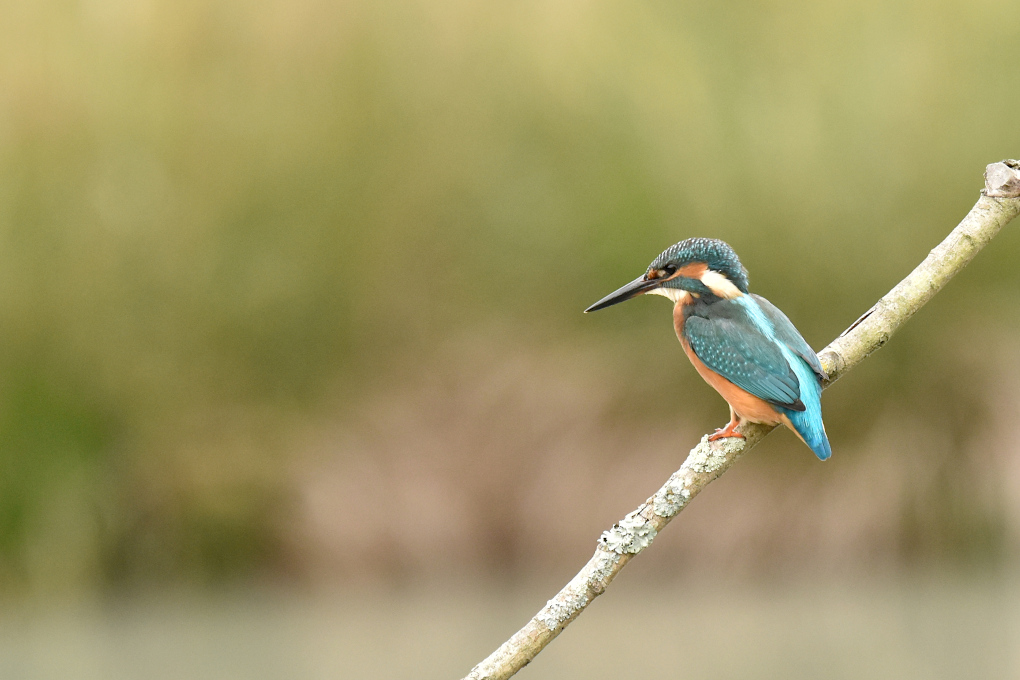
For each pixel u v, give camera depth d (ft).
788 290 47.09
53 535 45.65
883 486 46.24
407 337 50.60
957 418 46.50
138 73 50.37
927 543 45.91
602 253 49.80
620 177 50.47
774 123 49.49
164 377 47.93
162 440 47.55
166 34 51.03
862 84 49.60
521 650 15.28
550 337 50.83
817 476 46.52
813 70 50.47
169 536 47.29
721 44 52.01
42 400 46.57
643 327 50.06
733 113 50.19
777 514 46.24
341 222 50.34
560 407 49.49
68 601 45.27
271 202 49.62
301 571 47.26
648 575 46.32
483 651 34.99
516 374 50.37
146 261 48.62
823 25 51.26
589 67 52.80
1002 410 46.19
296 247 49.60
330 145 50.65
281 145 50.08
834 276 46.78
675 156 49.78
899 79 49.47
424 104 52.19
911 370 46.98
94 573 46.21
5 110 49.01
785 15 51.65
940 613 37.78
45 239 48.08
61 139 49.19
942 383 46.70
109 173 49.21
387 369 50.29
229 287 48.91
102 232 48.60
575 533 47.65
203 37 51.21
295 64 51.47
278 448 48.52
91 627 40.98
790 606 40.22
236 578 47.21
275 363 49.14
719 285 22.08
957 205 46.88
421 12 53.11
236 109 50.57
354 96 51.42
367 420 49.67
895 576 43.98
